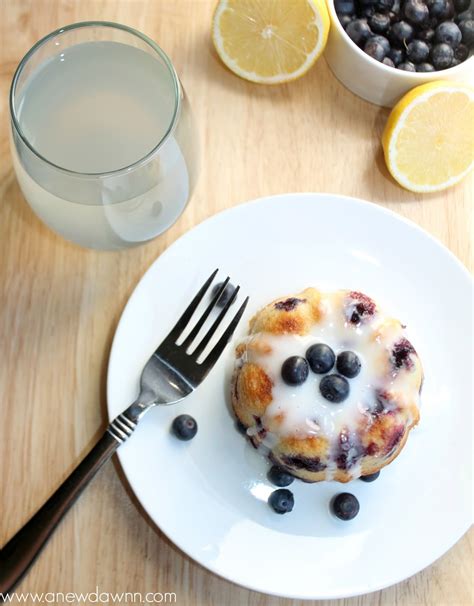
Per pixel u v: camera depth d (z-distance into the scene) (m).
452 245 0.60
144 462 0.53
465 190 0.61
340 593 0.52
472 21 0.60
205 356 0.55
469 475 0.55
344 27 0.60
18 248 0.58
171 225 0.56
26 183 0.51
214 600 0.54
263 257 0.58
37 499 0.54
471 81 0.61
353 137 0.61
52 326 0.57
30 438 0.55
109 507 0.54
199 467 0.54
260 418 0.53
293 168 0.61
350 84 0.62
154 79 0.52
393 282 0.58
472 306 0.57
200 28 0.63
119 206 0.51
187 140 0.51
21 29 0.62
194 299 0.55
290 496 0.53
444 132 0.59
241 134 0.61
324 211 0.58
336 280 0.58
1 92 0.60
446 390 0.56
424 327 0.58
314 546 0.53
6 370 0.56
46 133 0.51
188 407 0.55
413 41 0.60
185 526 0.53
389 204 0.61
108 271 0.58
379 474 0.55
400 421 0.53
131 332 0.55
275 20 0.58
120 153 0.51
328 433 0.52
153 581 0.54
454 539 0.53
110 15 0.63
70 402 0.56
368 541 0.53
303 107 0.62
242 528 0.53
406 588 0.54
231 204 0.60
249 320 0.57
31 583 0.53
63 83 0.52
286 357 0.53
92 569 0.53
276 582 0.52
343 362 0.52
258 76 0.61
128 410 0.53
